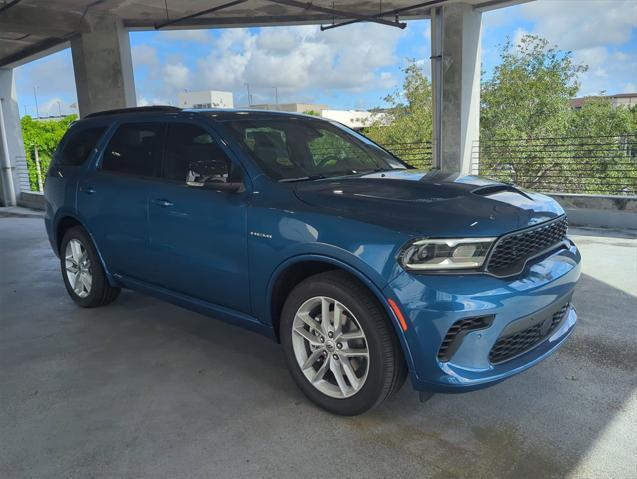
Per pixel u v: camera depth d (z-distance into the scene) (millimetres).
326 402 2967
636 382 3273
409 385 3309
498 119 19000
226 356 3836
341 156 3896
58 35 12711
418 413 2967
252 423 2910
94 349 4023
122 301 5242
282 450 2652
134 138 4293
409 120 24078
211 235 3422
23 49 15773
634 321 4305
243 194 3279
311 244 2820
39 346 4113
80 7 11773
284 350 3141
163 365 3697
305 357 3088
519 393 3166
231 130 3574
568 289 2955
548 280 2744
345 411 2893
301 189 3133
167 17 11984
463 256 2525
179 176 3779
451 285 2473
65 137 5152
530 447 2621
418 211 2691
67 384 3438
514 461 2514
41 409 3113
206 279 3547
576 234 8125
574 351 3748
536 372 3436
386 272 2559
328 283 2822
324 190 3098
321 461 2555
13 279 6398
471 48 11500
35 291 5781
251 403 3135
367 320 2689
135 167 4195
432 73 11820
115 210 4234
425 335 2508
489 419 2889
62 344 4145
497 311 2510
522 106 18938
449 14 11172
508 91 19062
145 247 4004
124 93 12766
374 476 2436
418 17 12242
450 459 2545
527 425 2816
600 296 4961
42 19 11695
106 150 4551
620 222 8508
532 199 3100
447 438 2721
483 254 2545
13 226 11398
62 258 5188
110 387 3377
